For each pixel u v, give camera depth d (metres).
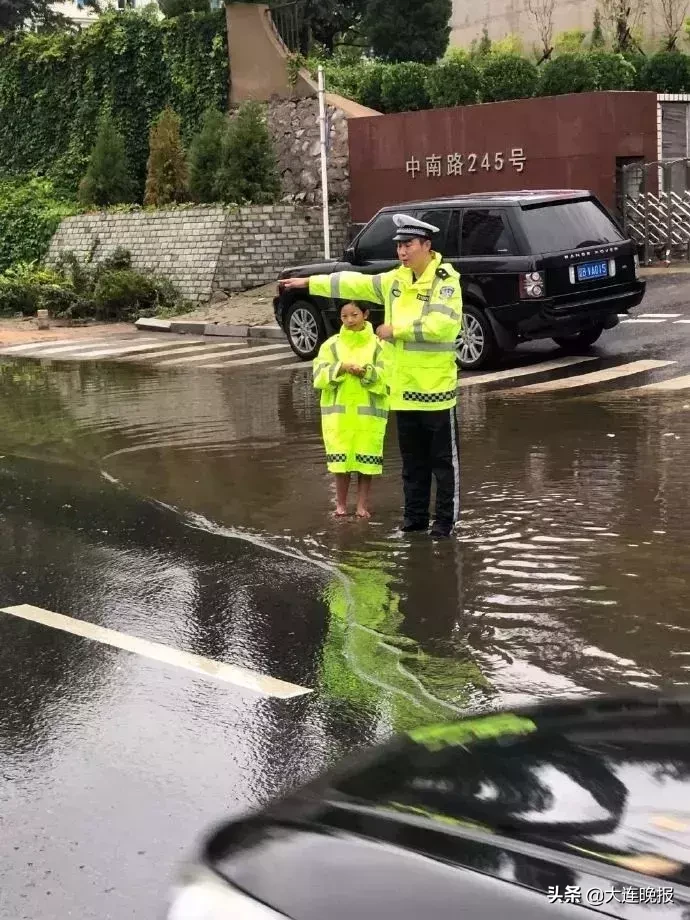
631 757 2.33
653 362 13.97
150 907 3.55
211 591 6.73
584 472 9.07
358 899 2.03
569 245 13.80
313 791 2.47
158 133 26.38
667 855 1.98
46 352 19.59
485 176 22.56
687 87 23.19
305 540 7.70
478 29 32.06
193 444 11.12
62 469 10.39
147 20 28.89
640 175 21.39
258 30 26.80
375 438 8.03
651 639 5.65
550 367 14.16
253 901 2.12
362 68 27.36
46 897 3.63
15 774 4.48
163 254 24.94
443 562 7.01
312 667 5.51
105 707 5.11
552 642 5.67
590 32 28.39
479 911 1.92
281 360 16.75
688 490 8.38
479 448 10.16
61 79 30.58
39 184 30.08
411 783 2.36
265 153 24.72
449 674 5.36
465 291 14.04
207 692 5.25
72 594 6.79
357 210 24.81
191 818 4.09
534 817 2.14
